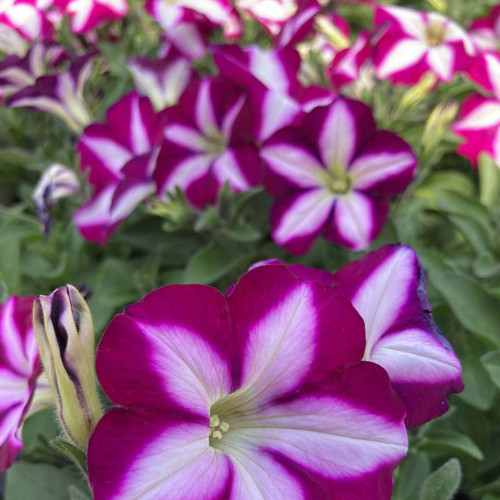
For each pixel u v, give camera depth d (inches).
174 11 17.2
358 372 10.0
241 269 16.7
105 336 9.4
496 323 14.4
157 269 16.7
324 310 10.0
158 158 15.1
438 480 11.1
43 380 11.8
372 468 9.9
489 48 18.9
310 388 10.1
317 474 9.9
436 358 10.8
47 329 9.5
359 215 14.8
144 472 9.2
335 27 19.0
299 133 14.8
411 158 14.6
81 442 9.9
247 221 16.6
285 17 18.2
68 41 19.7
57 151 19.4
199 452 9.6
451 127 17.7
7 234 17.4
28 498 13.3
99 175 16.7
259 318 9.9
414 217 17.1
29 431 14.9
